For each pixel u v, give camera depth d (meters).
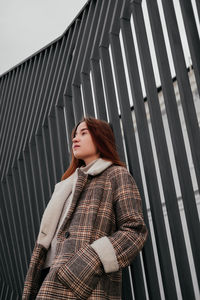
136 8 1.80
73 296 1.19
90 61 2.06
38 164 2.74
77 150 1.66
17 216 3.13
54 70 2.70
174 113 1.56
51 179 2.55
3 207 3.33
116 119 1.86
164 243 1.57
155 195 1.62
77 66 2.22
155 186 1.64
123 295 1.69
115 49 1.89
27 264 2.91
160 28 1.70
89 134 1.66
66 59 2.46
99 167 1.49
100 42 1.98
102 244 1.23
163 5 1.62
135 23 1.77
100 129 1.66
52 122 2.52
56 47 2.74
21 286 3.05
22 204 3.04
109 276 1.29
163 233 1.58
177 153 1.51
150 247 1.64
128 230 1.28
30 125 2.87
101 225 1.36
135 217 1.31
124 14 1.87
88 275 1.19
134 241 1.26
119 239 1.25
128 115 1.80
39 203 2.71
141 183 1.71
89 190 1.44
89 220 1.33
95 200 1.39
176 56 1.54
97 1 2.21
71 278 1.19
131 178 1.47
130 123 1.78
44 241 1.48
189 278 1.47
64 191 1.54
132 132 1.78
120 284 1.34
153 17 1.70
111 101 1.88
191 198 1.46
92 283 1.19
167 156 1.61
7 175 3.15
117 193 1.41
